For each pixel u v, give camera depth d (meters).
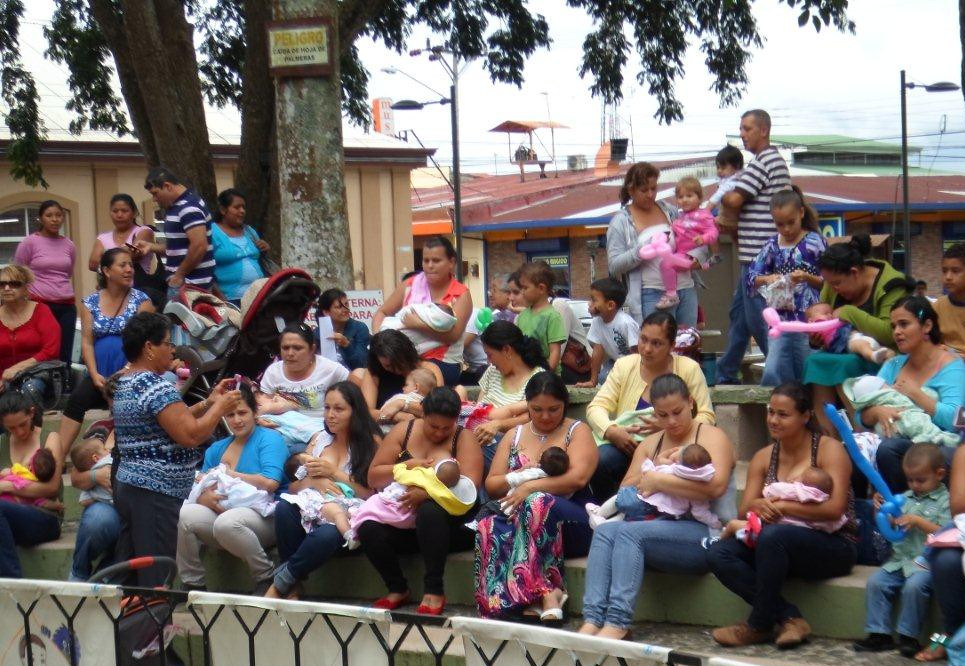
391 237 25.06
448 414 5.99
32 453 7.11
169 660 5.74
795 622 5.19
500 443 6.17
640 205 7.70
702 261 7.62
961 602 4.78
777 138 34.69
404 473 5.92
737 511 5.66
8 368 8.47
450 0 13.38
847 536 5.33
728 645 5.25
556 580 5.71
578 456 5.91
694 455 5.46
